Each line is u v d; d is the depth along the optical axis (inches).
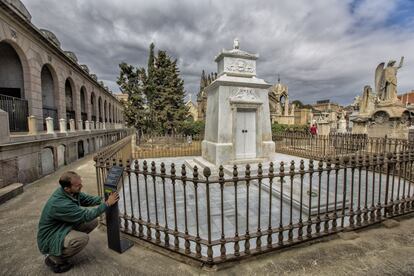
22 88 520.4
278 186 249.3
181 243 142.3
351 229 148.3
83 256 124.6
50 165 389.1
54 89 619.2
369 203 206.5
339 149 473.1
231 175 296.4
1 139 253.3
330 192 230.7
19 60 518.0
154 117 1176.2
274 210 197.5
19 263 119.8
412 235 145.3
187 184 283.7
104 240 142.3
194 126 1278.3
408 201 170.7
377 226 157.5
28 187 289.4
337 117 1545.3
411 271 110.3
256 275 108.3
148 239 135.3
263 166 331.9
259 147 361.7
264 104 368.8
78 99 776.3
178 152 564.7
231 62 354.6
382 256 122.9
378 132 505.0
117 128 1378.0
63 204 105.0
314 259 120.6
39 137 358.3
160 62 1204.5
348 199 215.2
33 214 192.4
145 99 1195.3
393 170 162.1
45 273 110.7
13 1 473.1
